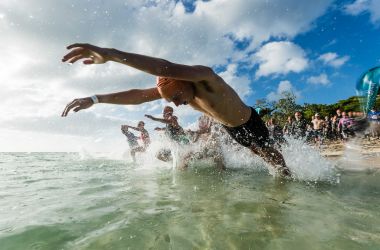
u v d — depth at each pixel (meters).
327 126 12.30
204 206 2.72
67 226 2.15
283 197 3.08
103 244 1.81
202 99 3.38
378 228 2.09
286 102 25.05
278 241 1.87
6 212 2.55
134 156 9.41
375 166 5.43
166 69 2.63
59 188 3.77
